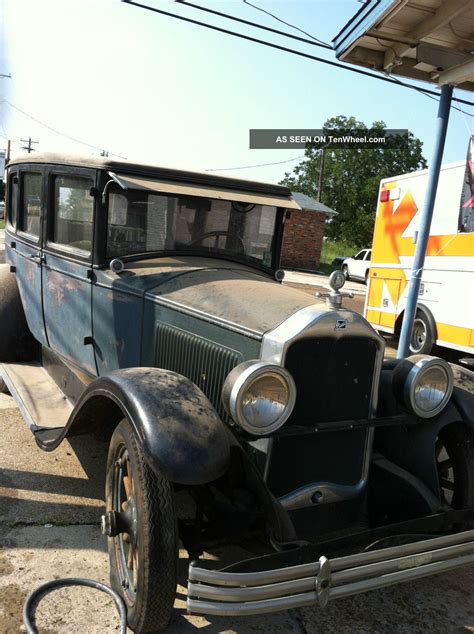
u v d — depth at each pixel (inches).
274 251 159.8
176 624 99.0
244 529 91.7
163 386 94.3
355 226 1660.9
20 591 101.9
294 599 82.5
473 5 171.6
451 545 96.4
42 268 168.2
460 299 311.9
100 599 101.3
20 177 184.2
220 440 87.6
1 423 174.1
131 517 94.9
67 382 164.2
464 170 304.2
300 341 97.9
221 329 107.8
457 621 106.4
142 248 141.9
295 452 102.7
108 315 136.5
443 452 131.5
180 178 138.6
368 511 121.2
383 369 124.3
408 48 206.7
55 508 130.0
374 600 111.3
